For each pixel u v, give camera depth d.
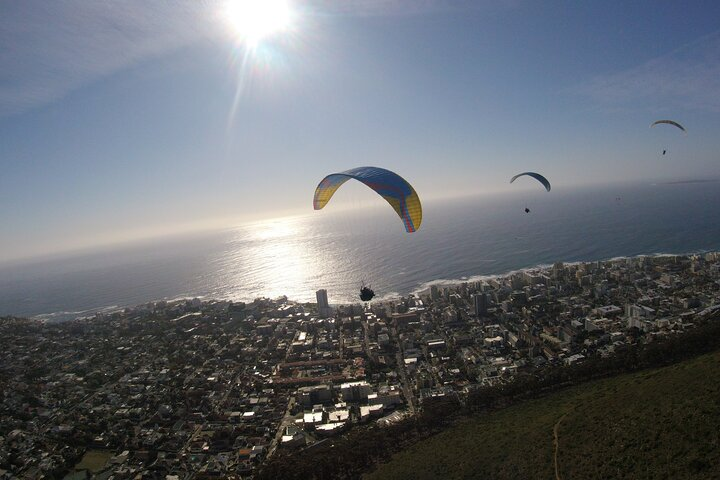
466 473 44.25
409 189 27.41
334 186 33.19
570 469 38.16
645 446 36.31
